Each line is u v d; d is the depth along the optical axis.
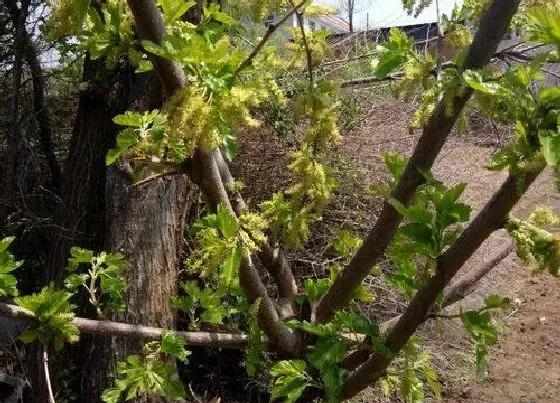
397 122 5.06
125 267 1.73
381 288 4.07
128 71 4.19
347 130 4.51
